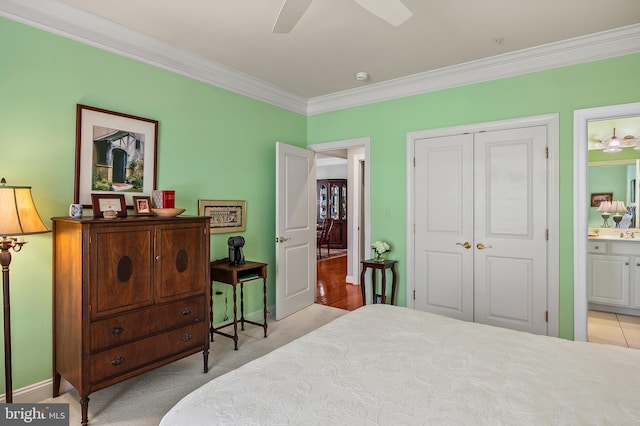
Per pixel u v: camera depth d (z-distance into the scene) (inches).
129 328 85.9
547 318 119.4
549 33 106.2
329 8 91.9
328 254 342.0
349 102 162.1
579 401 44.8
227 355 116.0
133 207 107.2
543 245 120.1
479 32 105.3
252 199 149.5
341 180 410.0
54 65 90.7
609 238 165.3
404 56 122.6
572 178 115.0
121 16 96.0
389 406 43.8
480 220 131.6
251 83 145.0
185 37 108.4
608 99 109.2
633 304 158.9
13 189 73.0
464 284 135.3
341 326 73.9
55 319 89.2
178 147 120.3
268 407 43.6
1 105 82.1
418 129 144.6
